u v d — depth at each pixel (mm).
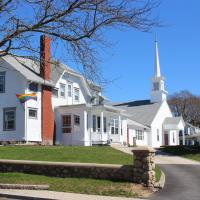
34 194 17719
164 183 20906
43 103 42031
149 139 63875
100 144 46156
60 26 17969
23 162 22812
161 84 71562
